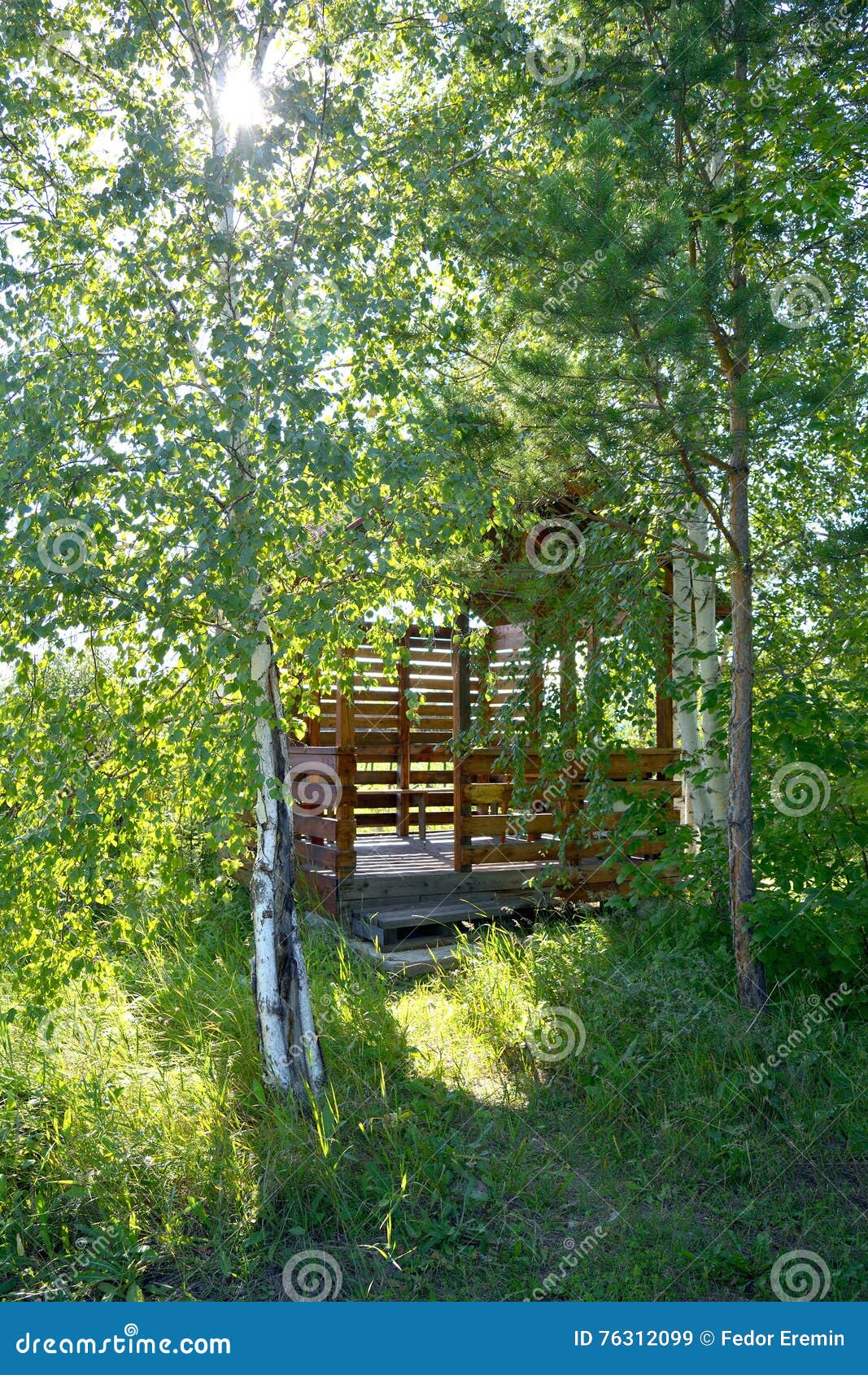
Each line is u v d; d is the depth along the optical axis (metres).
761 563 6.37
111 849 4.79
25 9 4.77
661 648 6.75
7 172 4.84
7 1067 5.10
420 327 5.65
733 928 6.19
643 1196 4.35
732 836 6.20
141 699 4.57
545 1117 5.09
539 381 5.43
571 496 7.66
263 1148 4.52
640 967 6.47
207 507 4.27
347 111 4.97
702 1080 5.16
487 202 6.02
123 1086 4.93
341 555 4.82
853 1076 5.14
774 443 6.67
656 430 5.38
